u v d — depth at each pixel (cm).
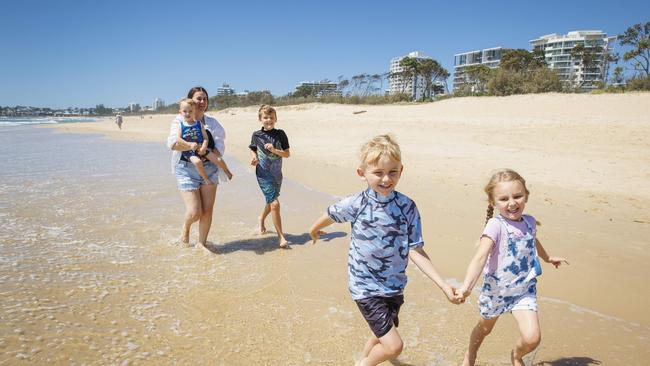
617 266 486
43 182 965
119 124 4116
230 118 4909
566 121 1980
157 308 378
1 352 295
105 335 328
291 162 1316
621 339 343
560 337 345
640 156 1242
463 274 468
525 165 1142
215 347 320
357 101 6481
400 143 1622
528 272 289
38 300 378
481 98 3553
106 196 822
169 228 623
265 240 588
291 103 7262
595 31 14362
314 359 310
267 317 370
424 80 8762
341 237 605
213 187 537
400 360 311
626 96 2661
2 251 503
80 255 502
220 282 442
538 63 6869
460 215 689
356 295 284
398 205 282
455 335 346
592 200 785
